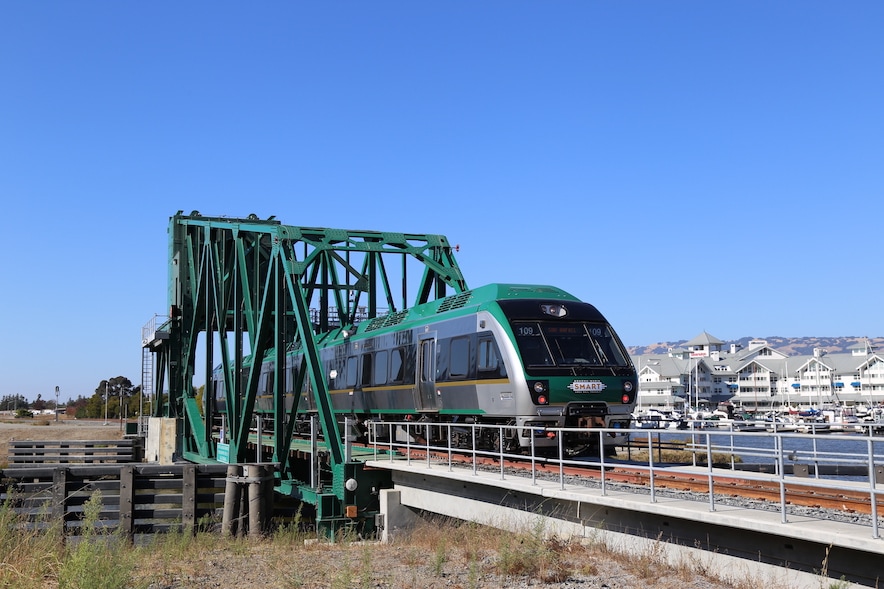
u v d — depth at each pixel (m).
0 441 66.69
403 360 22.61
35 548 12.92
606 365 18.05
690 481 13.99
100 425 93.94
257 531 21.33
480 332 18.78
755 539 10.65
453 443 20.64
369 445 23.55
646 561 11.98
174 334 42.28
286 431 24.38
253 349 27.38
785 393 138.12
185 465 21.73
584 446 18.38
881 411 117.19
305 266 24.64
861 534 8.68
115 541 14.61
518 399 17.30
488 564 13.67
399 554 16.02
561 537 14.16
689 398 123.12
